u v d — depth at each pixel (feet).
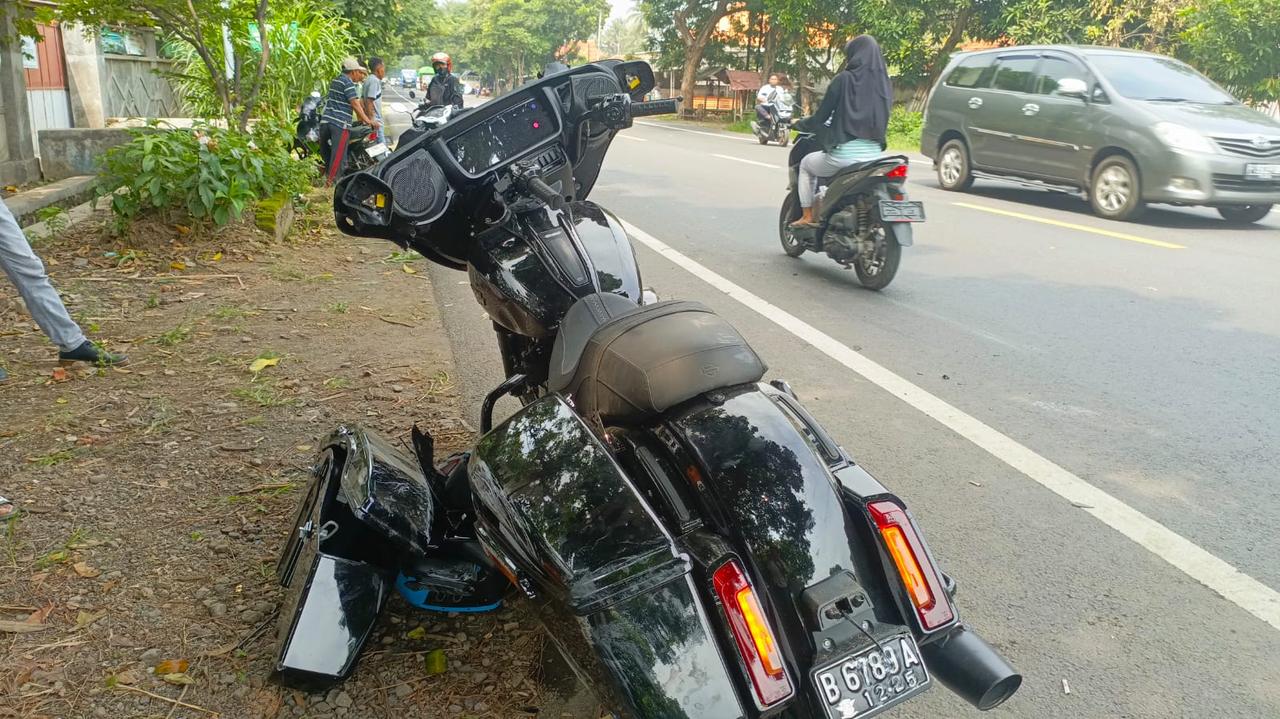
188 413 14.93
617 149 63.93
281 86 41.27
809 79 119.34
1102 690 9.32
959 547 11.83
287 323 19.92
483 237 10.78
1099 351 19.21
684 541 7.17
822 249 25.50
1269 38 62.13
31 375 16.40
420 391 16.16
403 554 9.50
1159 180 33.55
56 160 36.45
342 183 10.17
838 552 7.02
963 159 42.70
